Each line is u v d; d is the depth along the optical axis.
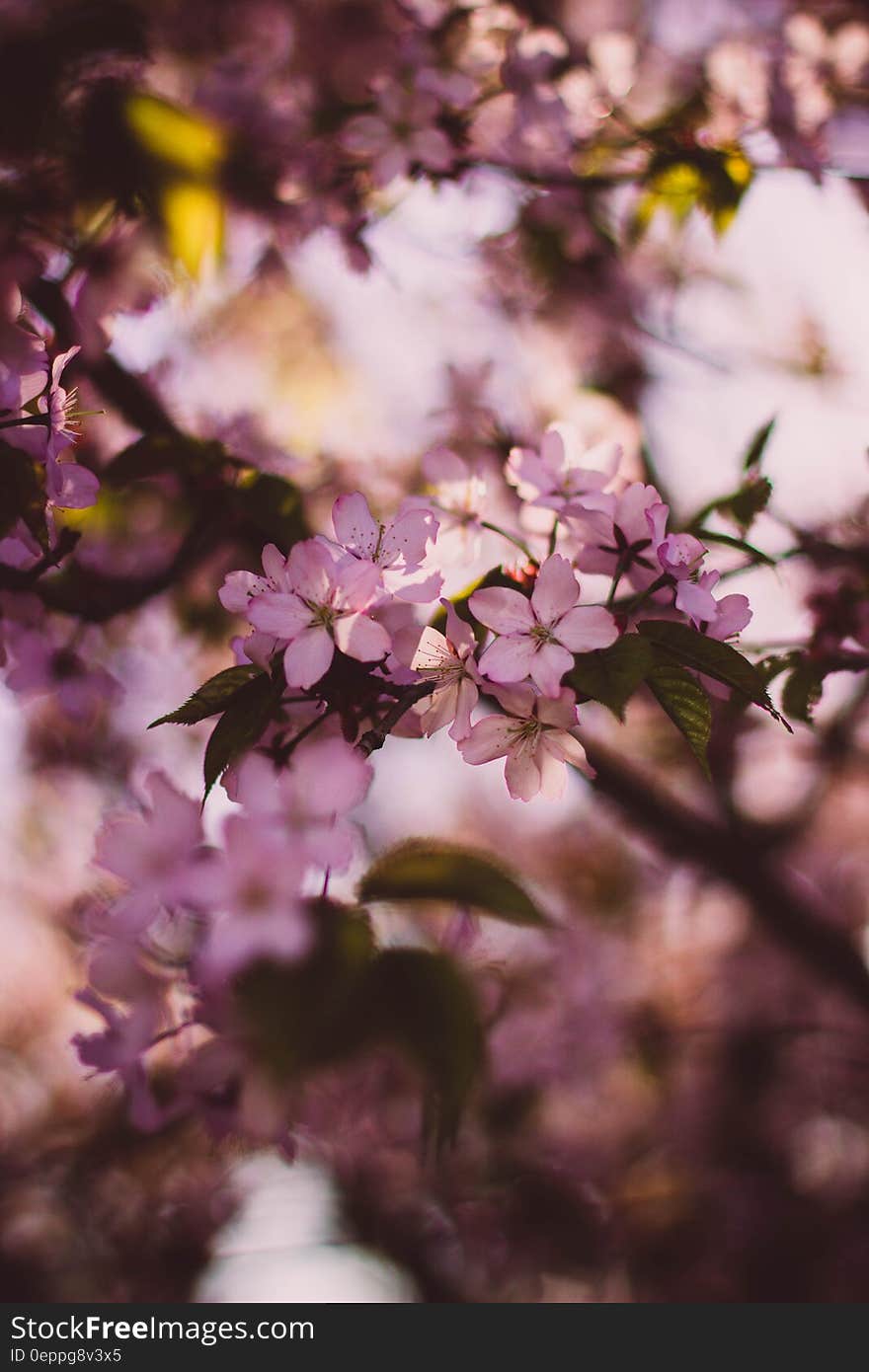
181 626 0.91
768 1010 1.44
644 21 0.82
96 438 0.78
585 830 1.50
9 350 0.56
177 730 1.23
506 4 0.80
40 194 0.64
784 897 1.06
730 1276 1.28
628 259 0.97
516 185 0.81
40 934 1.43
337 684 0.49
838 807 1.36
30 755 1.24
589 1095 1.29
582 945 1.33
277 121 0.77
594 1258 1.24
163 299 0.68
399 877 0.46
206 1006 0.49
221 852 0.47
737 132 0.74
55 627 0.71
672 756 1.05
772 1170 1.35
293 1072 0.44
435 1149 0.44
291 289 0.99
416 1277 1.21
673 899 1.41
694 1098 1.40
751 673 0.48
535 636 0.48
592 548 0.53
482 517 0.56
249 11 0.81
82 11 0.64
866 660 0.61
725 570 0.64
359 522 0.51
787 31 0.77
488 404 0.97
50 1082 1.49
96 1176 1.18
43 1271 1.21
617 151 0.77
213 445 0.69
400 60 0.77
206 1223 1.22
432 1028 0.44
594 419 0.84
